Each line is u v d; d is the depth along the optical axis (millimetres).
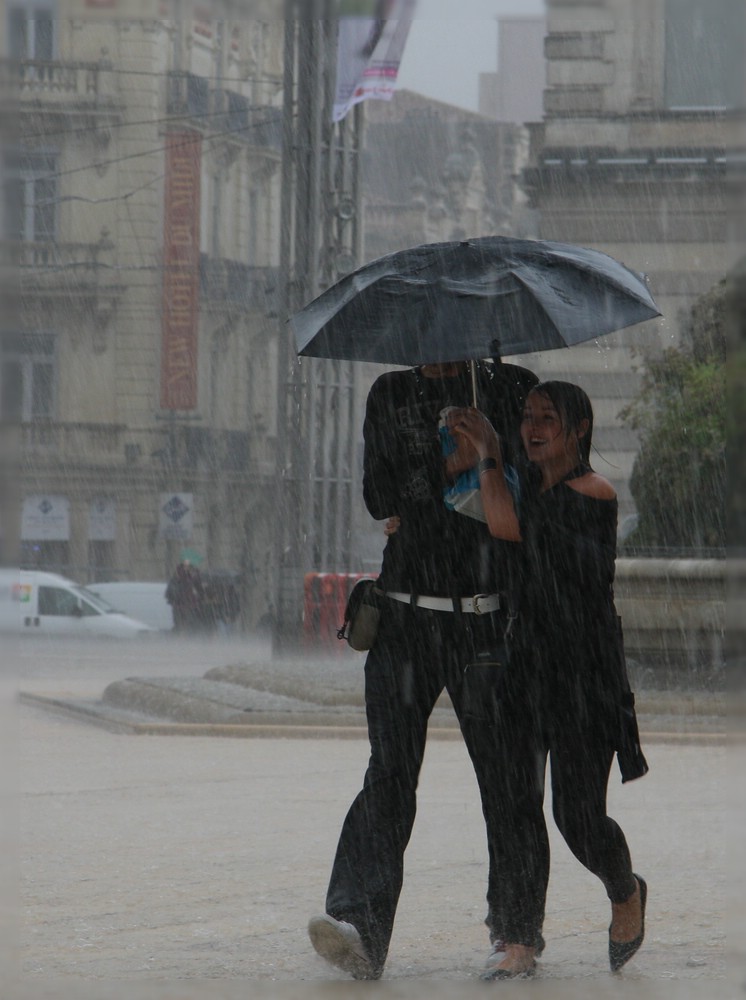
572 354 61219
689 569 26734
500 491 9000
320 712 24219
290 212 44125
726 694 25422
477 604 9125
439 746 21625
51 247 86750
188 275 87062
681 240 62031
